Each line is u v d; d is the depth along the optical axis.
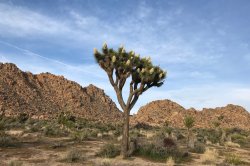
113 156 16.00
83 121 56.34
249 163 17.17
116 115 111.19
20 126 35.91
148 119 90.88
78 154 15.11
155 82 16.25
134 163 14.29
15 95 84.94
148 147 16.91
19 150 17.47
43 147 19.27
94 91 121.00
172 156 16.28
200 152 20.31
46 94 100.06
